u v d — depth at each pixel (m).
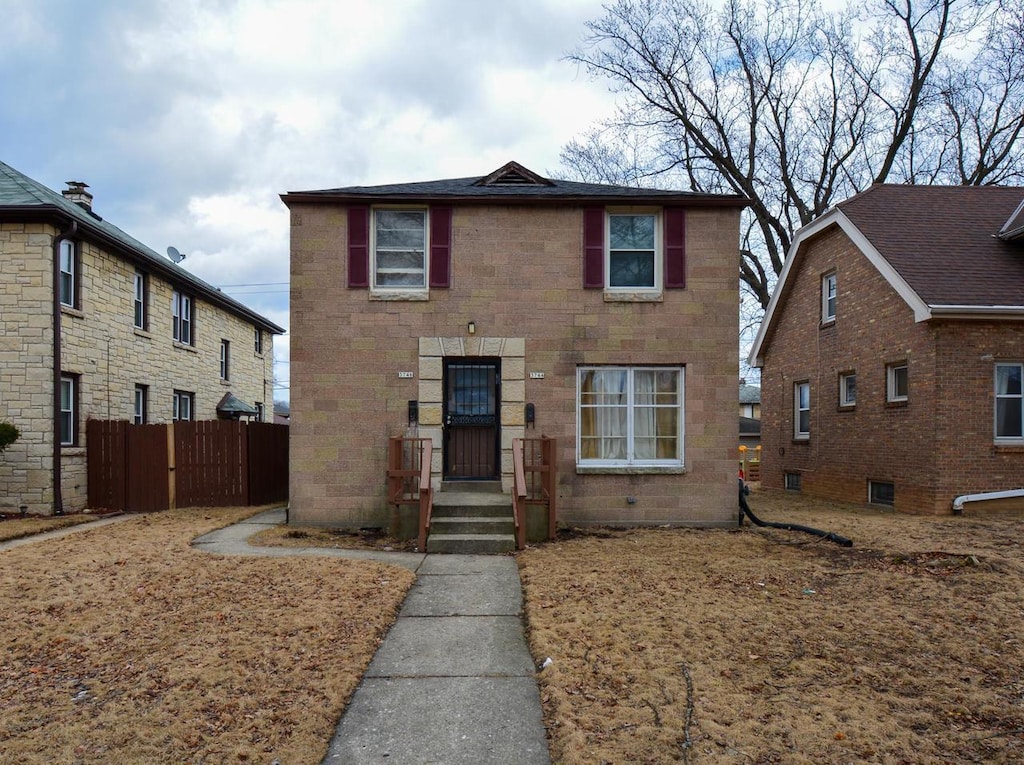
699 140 25.41
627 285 10.91
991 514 12.07
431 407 10.54
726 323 10.73
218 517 11.51
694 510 10.70
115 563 7.84
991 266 13.11
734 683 4.57
